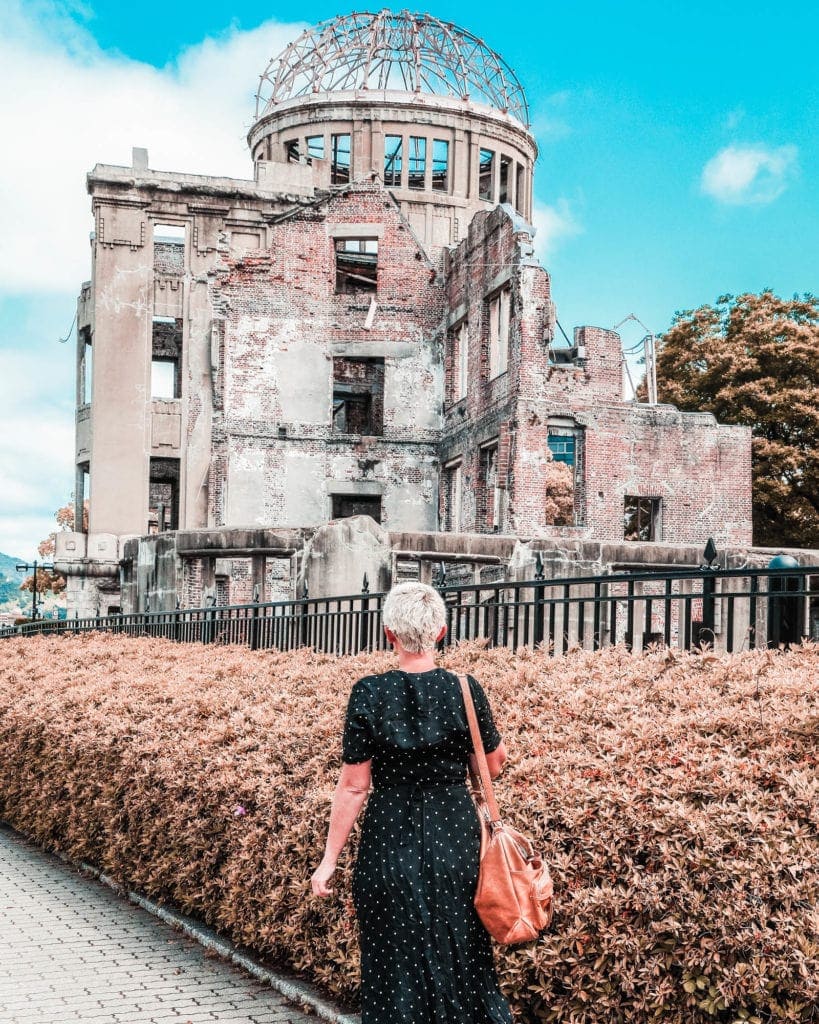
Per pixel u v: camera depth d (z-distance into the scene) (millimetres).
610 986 4117
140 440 36312
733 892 3803
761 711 5066
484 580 25359
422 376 35594
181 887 6969
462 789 4262
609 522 29156
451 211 44719
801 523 39812
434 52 46000
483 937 4125
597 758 4984
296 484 34969
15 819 10180
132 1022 5379
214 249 37281
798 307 43562
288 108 45250
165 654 12320
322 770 6156
